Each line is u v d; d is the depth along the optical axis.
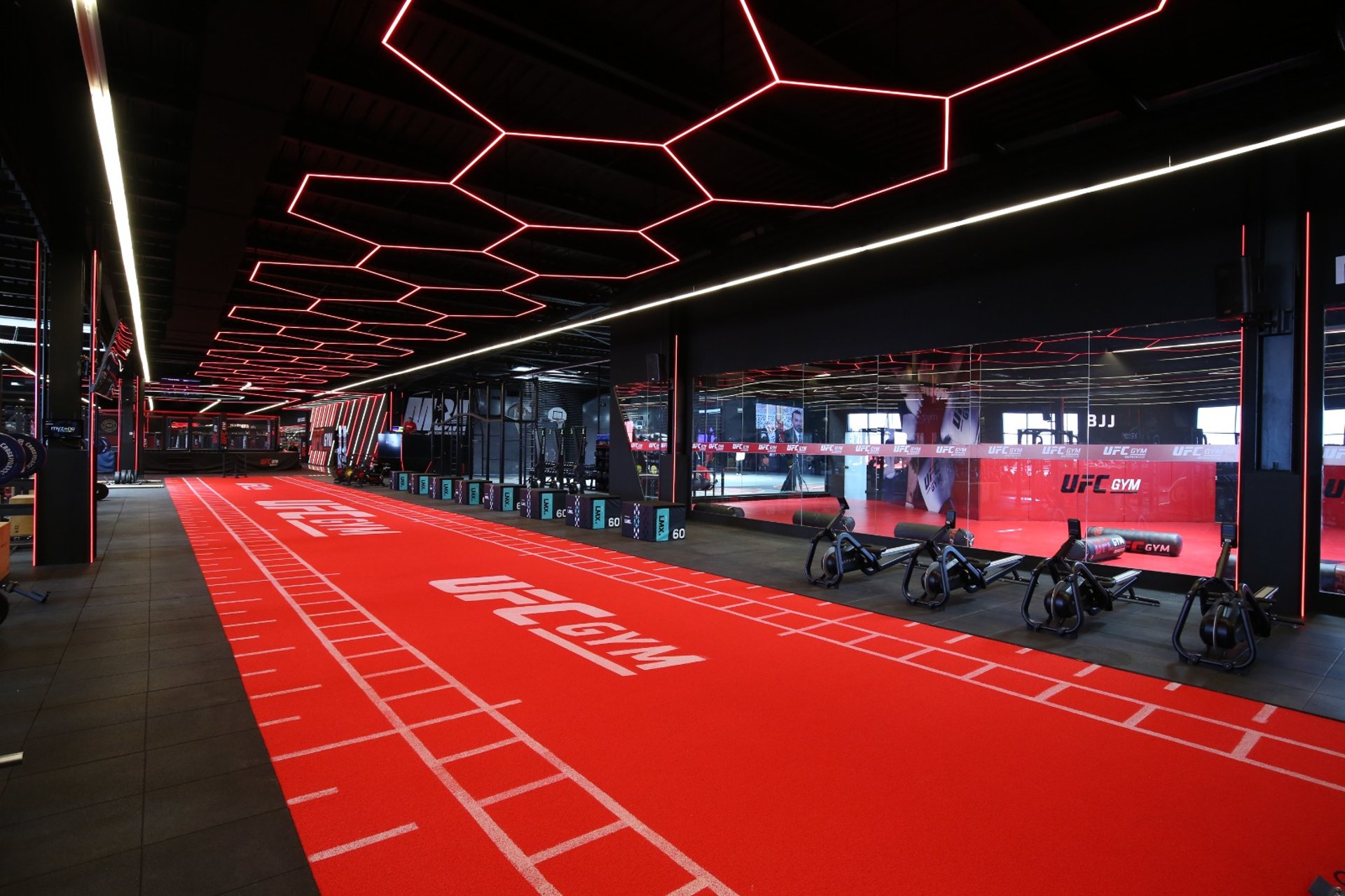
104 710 4.33
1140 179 7.37
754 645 6.01
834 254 10.29
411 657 5.49
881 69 6.69
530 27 5.78
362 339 20.33
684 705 4.55
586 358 24.92
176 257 10.75
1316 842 3.05
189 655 5.49
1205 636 5.50
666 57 6.46
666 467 15.90
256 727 4.10
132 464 29.64
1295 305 7.21
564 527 14.63
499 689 4.80
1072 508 12.89
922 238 10.77
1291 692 4.94
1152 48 6.45
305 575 8.93
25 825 3.01
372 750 3.82
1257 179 7.43
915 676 5.22
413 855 2.84
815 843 2.98
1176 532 11.48
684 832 3.05
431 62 6.67
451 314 16.17
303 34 4.85
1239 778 3.65
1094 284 8.78
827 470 15.77
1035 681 5.14
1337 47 6.18
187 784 3.40
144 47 6.05
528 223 9.62
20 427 25.88
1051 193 7.94
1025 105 7.44
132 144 7.71
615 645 5.93
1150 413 9.41
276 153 8.35
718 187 9.73
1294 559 7.19
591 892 2.62
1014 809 3.30
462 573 9.21
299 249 11.88
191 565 9.58
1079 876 2.79
